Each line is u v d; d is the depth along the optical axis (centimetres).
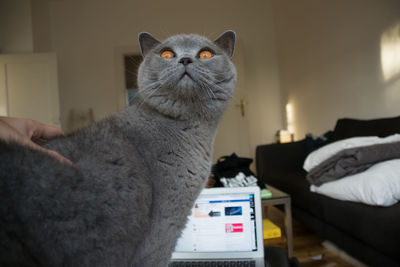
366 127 250
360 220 159
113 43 511
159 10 518
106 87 507
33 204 44
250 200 140
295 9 446
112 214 53
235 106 493
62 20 507
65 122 500
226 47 110
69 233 47
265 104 535
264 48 537
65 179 49
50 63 421
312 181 210
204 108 83
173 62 83
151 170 69
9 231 42
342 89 337
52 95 420
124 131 71
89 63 507
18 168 45
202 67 84
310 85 417
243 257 136
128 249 57
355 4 304
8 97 415
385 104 269
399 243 135
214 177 212
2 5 434
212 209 140
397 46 251
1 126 56
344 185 174
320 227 212
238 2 532
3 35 432
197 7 525
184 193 75
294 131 482
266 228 190
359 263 184
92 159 57
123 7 514
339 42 339
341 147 210
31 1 436
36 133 78
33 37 435
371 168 171
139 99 87
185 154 76
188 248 139
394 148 175
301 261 198
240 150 493
